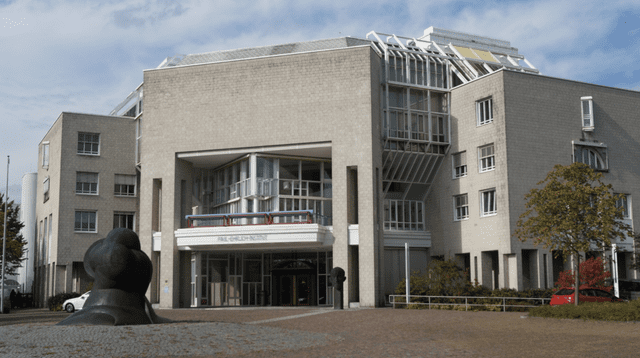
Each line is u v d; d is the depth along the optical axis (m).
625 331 20.94
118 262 22.56
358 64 39.69
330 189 43.06
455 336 21.27
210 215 40.16
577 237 28.81
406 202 45.09
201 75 42.44
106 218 49.72
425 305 36.38
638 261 41.38
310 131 39.91
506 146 39.66
